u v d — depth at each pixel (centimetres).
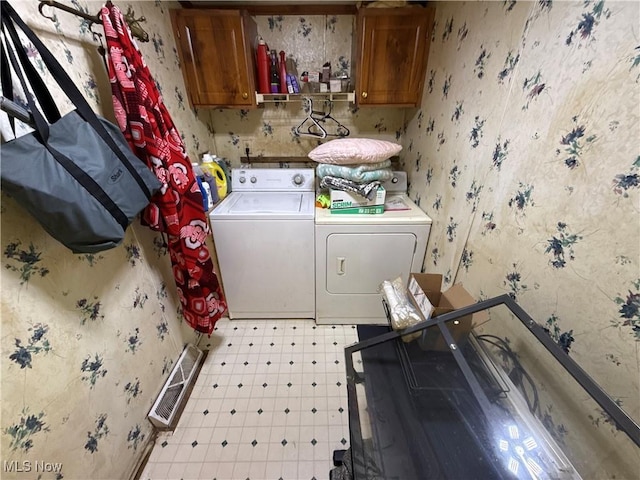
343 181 157
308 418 138
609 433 56
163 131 109
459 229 124
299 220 159
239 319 200
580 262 65
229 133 206
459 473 64
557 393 66
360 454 70
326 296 183
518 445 65
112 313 103
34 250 74
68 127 71
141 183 88
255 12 168
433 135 151
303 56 183
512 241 89
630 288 55
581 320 66
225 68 158
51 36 83
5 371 67
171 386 139
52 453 78
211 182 167
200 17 146
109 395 101
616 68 56
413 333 100
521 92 85
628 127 54
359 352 102
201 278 138
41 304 76
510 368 78
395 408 82
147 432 124
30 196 62
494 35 98
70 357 85
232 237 164
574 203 66
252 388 153
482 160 106
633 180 53
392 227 158
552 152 73
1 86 67
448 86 134
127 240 111
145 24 126
